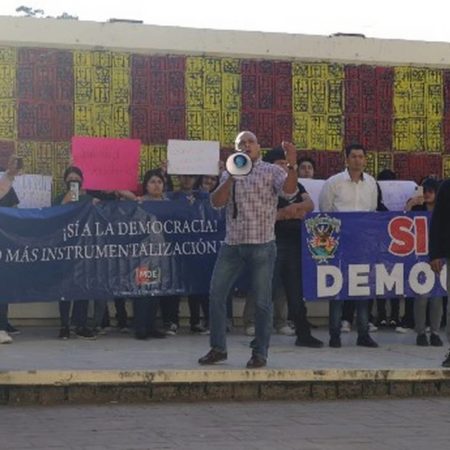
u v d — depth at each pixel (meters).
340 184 11.10
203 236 11.18
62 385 8.67
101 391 8.77
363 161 11.16
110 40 12.70
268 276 9.18
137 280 11.01
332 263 10.88
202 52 13.02
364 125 13.63
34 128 12.49
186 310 12.73
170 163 11.75
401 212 11.08
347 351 10.53
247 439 7.36
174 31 12.93
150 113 12.88
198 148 11.81
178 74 12.98
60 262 10.78
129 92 12.81
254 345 9.23
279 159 10.07
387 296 11.02
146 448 7.01
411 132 13.81
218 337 9.33
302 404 8.86
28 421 7.86
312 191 12.04
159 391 8.86
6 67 12.38
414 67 13.82
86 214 10.86
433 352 10.58
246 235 9.08
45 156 12.52
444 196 9.72
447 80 13.95
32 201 11.88
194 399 8.91
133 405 8.60
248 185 9.09
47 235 10.74
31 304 12.27
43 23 12.48
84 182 11.51
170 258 11.11
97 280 10.89
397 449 7.17
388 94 13.71
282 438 7.43
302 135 13.40
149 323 11.32
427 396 9.38
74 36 12.57
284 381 9.09
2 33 12.33
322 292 10.84
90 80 12.69
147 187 11.41
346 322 12.41
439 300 11.11
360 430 7.79
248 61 13.22
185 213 11.13
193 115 13.03
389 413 8.52
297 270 10.76
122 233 10.96
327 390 9.19
